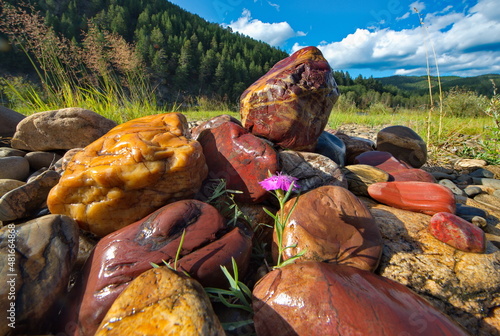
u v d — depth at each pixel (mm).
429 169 3703
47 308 1060
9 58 34312
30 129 2564
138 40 36500
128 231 1309
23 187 1662
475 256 1404
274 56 71812
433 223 1555
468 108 11594
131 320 844
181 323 801
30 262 1103
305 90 2104
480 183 3086
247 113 2246
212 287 1195
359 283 1059
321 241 1397
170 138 1669
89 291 1117
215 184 1885
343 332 908
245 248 1336
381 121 9492
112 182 1461
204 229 1341
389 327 889
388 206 1946
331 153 2654
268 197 1836
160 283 932
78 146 2605
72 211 1500
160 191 1567
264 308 1061
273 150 1879
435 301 1197
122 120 4168
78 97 4309
